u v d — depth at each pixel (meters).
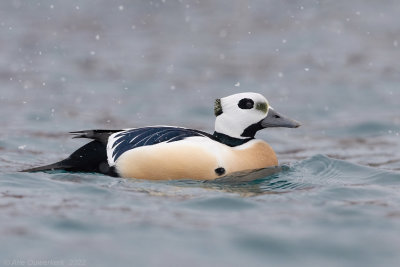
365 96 20.27
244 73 22.44
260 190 10.10
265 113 11.16
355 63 23.53
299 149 15.51
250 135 11.23
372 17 28.64
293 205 9.23
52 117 17.75
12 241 7.47
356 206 9.20
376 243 7.59
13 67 22.52
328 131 17.33
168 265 6.94
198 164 10.31
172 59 23.95
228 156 10.57
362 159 14.08
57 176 10.24
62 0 30.19
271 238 7.72
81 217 8.33
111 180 10.12
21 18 27.89
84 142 15.21
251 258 7.18
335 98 20.12
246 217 8.56
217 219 8.45
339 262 7.09
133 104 19.39
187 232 7.89
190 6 30.30
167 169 10.23
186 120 18.14
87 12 29.05
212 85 21.28
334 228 8.10
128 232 7.85
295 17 28.75
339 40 26.11
